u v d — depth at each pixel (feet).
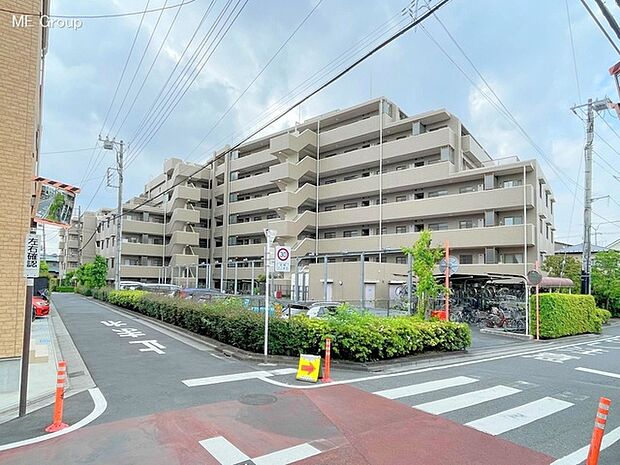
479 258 79.82
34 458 13.20
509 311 60.80
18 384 21.18
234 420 16.92
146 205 148.36
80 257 168.86
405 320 34.47
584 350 41.70
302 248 101.04
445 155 83.92
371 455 13.73
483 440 15.31
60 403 16.08
